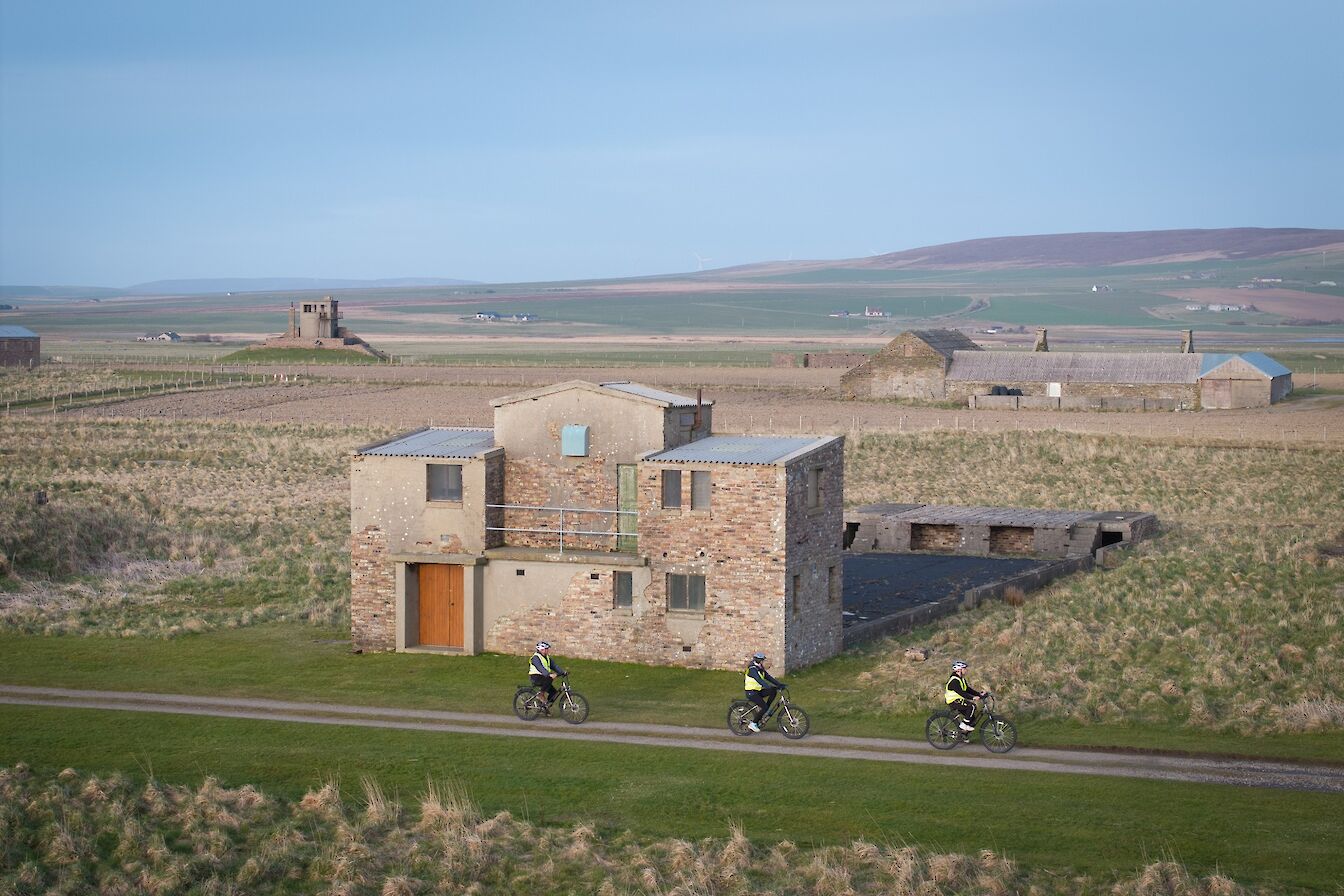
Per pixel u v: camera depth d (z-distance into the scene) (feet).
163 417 411.54
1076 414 436.35
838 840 100.99
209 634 166.71
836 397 497.46
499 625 155.43
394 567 156.87
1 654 154.92
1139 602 175.11
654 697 137.28
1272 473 306.76
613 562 150.20
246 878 96.94
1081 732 124.98
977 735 122.21
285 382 534.78
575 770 115.24
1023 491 290.97
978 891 92.07
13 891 94.53
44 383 498.28
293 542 231.50
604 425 154.71
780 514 144.15
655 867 96.84
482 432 170.91
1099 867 95.45
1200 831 100.63
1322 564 196.54
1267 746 120.37
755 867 96.58
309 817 106.32
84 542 216.54
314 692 140.05
